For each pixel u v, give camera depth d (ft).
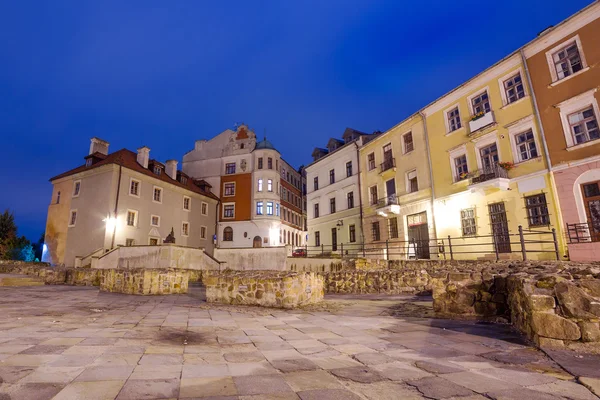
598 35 50.72
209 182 151.94
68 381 10.44
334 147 119.65
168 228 120.06
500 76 63.98
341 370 12.04
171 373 11.51
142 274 43.75
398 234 84.43
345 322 22.84
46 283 64.39
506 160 61.21
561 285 15.40
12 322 21.49
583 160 50.72
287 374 11.57
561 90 54.54
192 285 61.41
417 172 80.18
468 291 24.77
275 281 31.42
